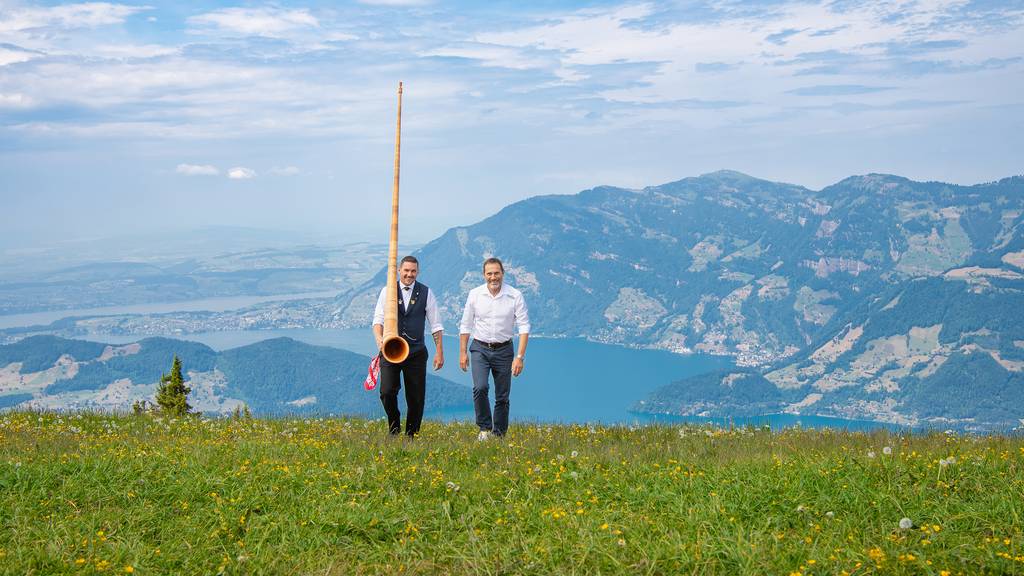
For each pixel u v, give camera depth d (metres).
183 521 7.71
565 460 9.99
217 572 6.61
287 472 9.06
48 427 14.86
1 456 10.36
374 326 13.34
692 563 6.39
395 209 12.82
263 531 7.37
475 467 10.10
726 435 13.73
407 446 11.37
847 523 7.11
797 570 6.19
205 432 14.37
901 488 8.05
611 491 8.41
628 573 6.31
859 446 11.65
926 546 6.56
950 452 10.11
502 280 14.12
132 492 8.49
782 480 8.27
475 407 14.24
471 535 7.04
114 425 15.12
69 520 7.65
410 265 13.12
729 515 7.41
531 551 6.72
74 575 6.49
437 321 13.49
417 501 8.09
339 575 6.53
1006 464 8.95
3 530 7.42
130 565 6.67
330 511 7.68
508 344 14.24
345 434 13.27
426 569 6.57
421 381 13.34
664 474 8.91
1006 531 6.85
